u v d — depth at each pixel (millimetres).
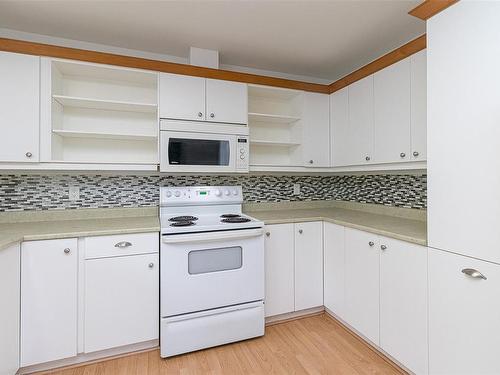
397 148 1958
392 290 1717
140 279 1847
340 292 2201
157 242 1883
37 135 1840
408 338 1605
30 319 1627
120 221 2129
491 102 1169
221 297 1978
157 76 2107
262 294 2100
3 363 1459
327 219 2348
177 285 1867
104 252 1768
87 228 1832
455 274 1335
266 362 1814
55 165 1896
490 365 1199
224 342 1978
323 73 2834
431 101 1434
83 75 2154
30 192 2102
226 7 1766
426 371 1494
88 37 2139
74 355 1720
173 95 2137
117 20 1906
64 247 1684
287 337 2102
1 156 1762
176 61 2469
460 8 1287
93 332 1757
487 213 1195
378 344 1834
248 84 2367
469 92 1253
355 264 2035
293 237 2312
